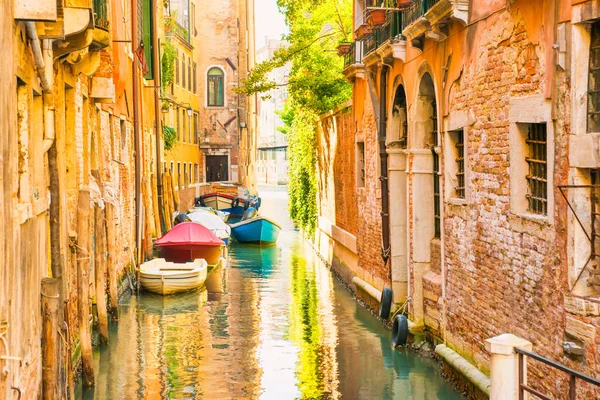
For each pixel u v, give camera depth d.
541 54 7.54
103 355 12.12
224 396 10.17
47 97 8.82
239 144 43.28
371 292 15.08
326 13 22.73
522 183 8.25
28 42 6.92
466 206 9.83
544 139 7.92
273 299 16.92
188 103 36.91
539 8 7.56
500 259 8.71
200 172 42.25
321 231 23.45
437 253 12.07
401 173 13.78
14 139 5.99
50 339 7.48
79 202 10.31
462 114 9.85
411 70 12.35
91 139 13.77
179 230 20.89
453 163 10.60
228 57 42.72
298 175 27.80
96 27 10.38
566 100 7.02
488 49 8.91
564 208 7.07
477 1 9.22
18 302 6.08
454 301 10.45
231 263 22.83
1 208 5.38
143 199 20.30
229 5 42.66
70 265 10.87
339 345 12.70
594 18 6.62
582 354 6.83
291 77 23.33
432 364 11.44
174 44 34.38
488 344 6.39
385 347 12.50
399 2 11.89
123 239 17.28
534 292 7.79
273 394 10.24
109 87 13.43
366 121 15.91
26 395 6.55
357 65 16.17
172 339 13.22
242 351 12.41
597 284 6.93
